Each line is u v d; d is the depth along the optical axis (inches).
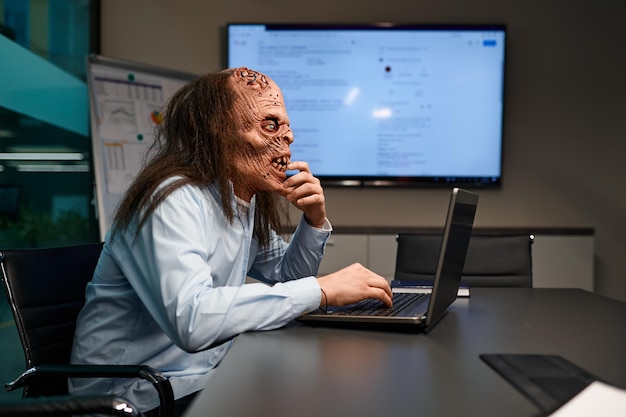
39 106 118.9
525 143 150.6
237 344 36.7
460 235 44.6
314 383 28.3
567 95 150.1
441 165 147.6
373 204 150.4
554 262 138.1
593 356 33.7
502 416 23.5
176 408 46.3
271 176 49.1
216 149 47.8
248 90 48.6
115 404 28.1
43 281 51.1
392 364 31.9
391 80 146.6
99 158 127.2
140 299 45.7
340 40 146.2
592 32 149.4
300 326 42.5
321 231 55.9
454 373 30.0
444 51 145.9
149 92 136.5
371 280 44.4
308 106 147.3
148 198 44.4
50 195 122.5
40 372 41.1
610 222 150.8
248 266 57.4
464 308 51.4
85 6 145.8
